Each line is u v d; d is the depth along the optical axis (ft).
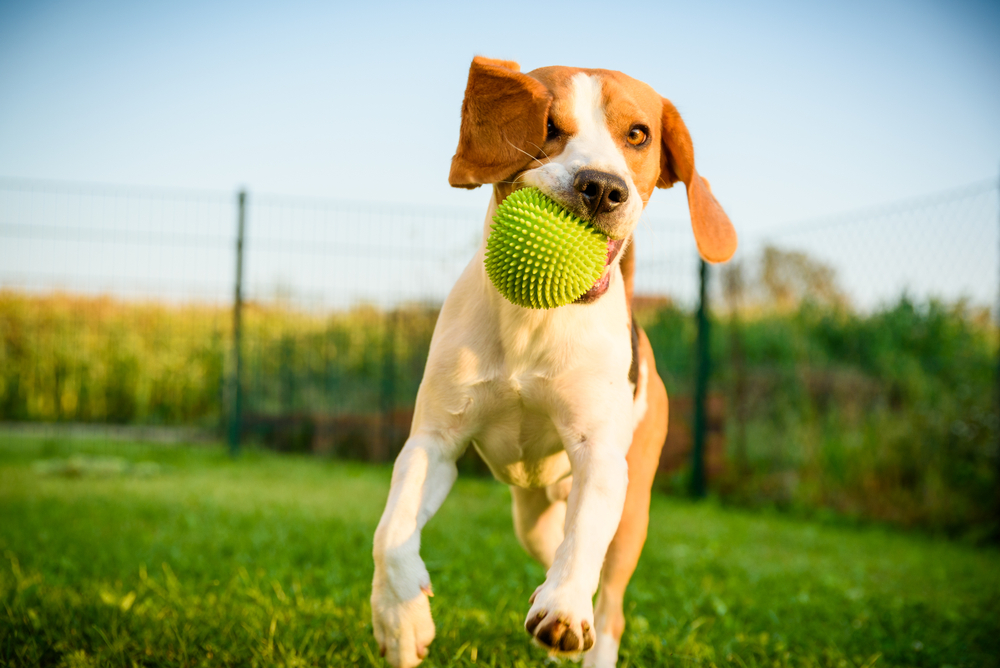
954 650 10.61
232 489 20.89
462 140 7.44
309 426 28.43
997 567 16.88
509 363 7.66
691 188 8.66
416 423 7.94
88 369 29.40
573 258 6.55
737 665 9.13
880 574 15.80
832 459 23.15
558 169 6.79
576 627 6.00
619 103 7.52
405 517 6.95
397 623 6.57
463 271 8.34
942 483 21.30
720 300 25.63
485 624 9.68
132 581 11.03
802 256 25.17
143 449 27.37
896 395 23.13
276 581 10.93
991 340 21.47
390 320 27.66
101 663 7.77
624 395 7.73
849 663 9.53
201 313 29.91
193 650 8.30
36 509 16.61
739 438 25.36
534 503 9.59
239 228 27.45
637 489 8.89
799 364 24.76
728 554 16.34
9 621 8.66
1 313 29.04
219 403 29.89
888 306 23.41
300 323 28.32
